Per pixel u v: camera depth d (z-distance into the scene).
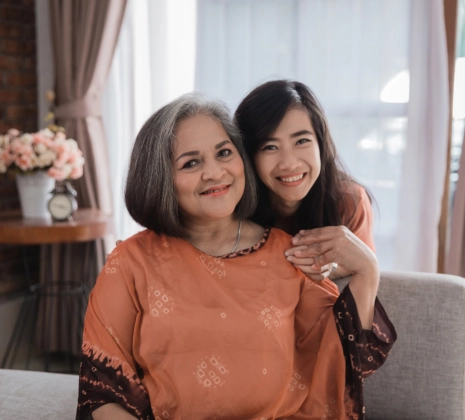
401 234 3.07
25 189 3.17
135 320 1.53
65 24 3.49
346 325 1.56
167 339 1.48
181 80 3.49
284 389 1.51
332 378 1.58
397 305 1.86
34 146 3.10
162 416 1.48
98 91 3.53
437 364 1.80
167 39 3.47
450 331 1.80
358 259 1.57
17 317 3.78
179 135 1.54
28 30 3.85
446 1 2.93
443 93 2.94
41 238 2.95
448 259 2.91
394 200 3.12
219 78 3.41
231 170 1.54
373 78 3.10
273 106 1.78
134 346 1.52
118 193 3.70
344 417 1.57
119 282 1.54
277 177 1.82
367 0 3.07
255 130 1.79
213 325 1.48
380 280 1.90
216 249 1.64
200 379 1.46
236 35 3.36
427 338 1.82
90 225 3.04
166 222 1.56
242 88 3.38
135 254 1.57
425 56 2.96
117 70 3.64
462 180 2.84
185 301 1.50
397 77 3.04
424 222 3.03
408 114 2.99
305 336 1.63
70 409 1.69
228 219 1.65
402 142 3.07
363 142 3.15
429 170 3.00
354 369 1.55
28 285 3.76
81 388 1.50
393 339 1.59
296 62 3.26
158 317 1.49
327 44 3.17
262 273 1.58
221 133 1.56
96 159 3.54
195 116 1.56
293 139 1.79
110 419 1.46
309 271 1.61
